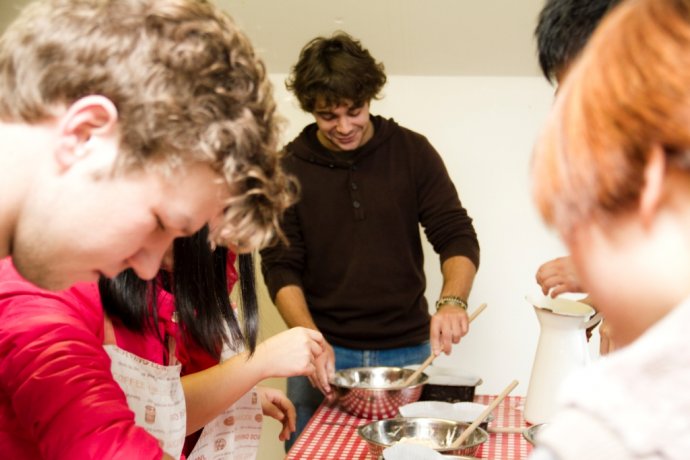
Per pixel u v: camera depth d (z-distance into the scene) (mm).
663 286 551
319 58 2463
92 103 789
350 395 2096
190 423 1563
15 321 1076
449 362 3363
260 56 914
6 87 813
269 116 874
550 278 1899
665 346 519
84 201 821
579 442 523
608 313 592
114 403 1051
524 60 3121
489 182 3279
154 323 1441
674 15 549
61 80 793
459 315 2340
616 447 514
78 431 1010
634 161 533
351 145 2564
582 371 560
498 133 3248
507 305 3314
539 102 3199
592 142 547
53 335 1067
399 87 3270
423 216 2691
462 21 2998
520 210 3273
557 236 612
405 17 3020
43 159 817
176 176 825
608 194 546
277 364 1647
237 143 827
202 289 1494
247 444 1754
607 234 565
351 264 2613
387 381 2320
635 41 554
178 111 794
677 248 546
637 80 539
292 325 2486
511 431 1962
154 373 1402
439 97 3256
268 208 901
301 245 2672
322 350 1764
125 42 797
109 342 1391
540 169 586
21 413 1042
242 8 3051
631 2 589
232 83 830
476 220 3303
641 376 522
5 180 818
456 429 1859
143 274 921
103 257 855
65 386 1030
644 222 547
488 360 3340
